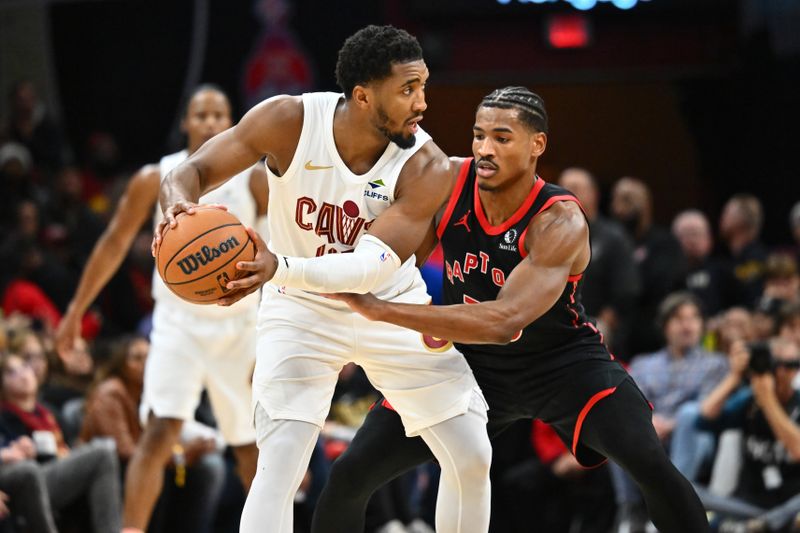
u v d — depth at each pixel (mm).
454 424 8344
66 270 18203
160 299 11195
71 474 11953
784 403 13641
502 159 8219
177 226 7246
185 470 13000
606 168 27984
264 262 7223
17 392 12453
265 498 7828
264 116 7984
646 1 21953
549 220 8281
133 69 21531
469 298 8906
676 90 25922
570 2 21766
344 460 8766
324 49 20797
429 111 27484
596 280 16500
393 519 14164
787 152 24484
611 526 14547
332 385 8383
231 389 11125
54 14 21750
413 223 7863
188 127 11102
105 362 13617
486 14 21625
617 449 8516
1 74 21953
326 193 8039
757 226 19531
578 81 22219
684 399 14727
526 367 8883
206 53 21141
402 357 8328
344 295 7602
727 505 13211
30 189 19719
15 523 11531
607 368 8812
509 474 14859
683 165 27547
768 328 15711
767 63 22797
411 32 21547
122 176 20375
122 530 10992
